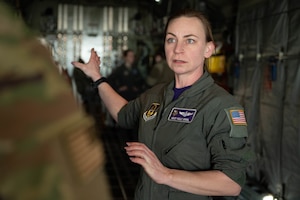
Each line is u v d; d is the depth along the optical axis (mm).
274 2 3660
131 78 6242
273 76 3629
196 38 1513
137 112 1818
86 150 521
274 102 3648
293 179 3287
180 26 1519
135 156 1209
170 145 1451
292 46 3326
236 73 4613
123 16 8047
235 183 1318
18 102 426
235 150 1365
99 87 1998
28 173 414
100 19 8000
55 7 7762
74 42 7945
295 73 3258
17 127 418
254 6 4152
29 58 469
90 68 1993
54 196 428
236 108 1432
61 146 462
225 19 5359
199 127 1431
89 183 509
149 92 1764
